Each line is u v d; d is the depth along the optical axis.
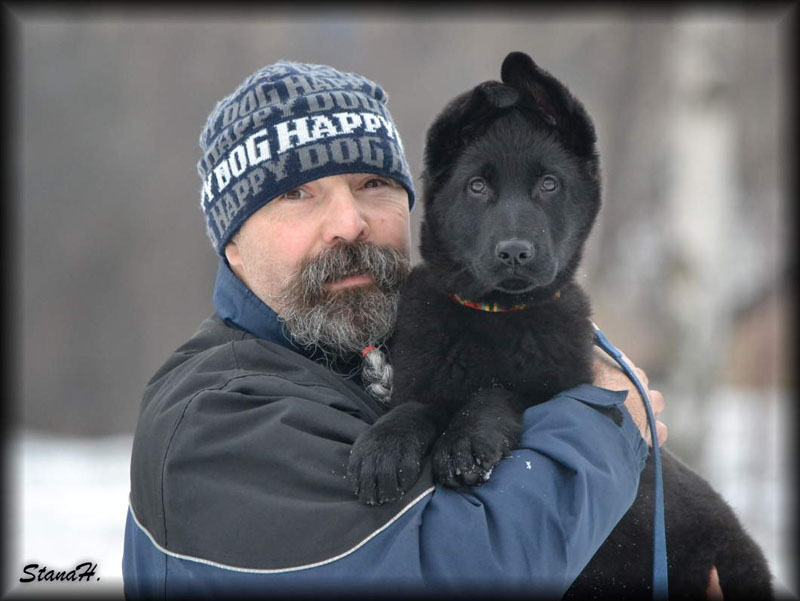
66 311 43.34
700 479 8.24
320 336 7.22
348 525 5.79
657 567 6.61
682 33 20.61
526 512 5.82
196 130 44.22
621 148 26.95
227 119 7.43
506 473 6.02
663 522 6.71
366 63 46.72
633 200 26.80
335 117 7.30
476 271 7.46
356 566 5.70
